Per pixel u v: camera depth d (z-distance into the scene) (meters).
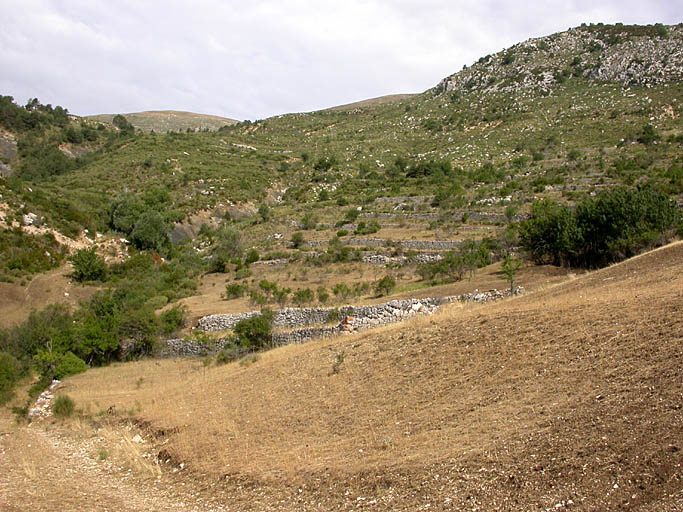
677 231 32.06
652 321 12.51
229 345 31.36
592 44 160.00
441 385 13.73
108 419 20.64
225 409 17.70
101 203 83.19
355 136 152.62
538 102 135.50
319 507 9.52
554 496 7.62
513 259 41.53
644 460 7.68
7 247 56.62
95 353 35.94
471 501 8.16
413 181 91.56
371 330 22.16
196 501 11.22
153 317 37.69
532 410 10.53
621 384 10.22
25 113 140.38
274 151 144.25
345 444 12.12
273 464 12.08
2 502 11.59
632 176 62.06
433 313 22.91
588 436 8.79
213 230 81.38
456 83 178.50
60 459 16.30
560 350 12.94
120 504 11.41
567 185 67.31
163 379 27.72
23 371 30.81
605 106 118.06
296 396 16.86
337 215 74.44
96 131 155.75
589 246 35.19
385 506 8.82
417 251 51.78
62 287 53.47
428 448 10.47
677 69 127.19
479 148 112.06
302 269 54.62
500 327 15.92
